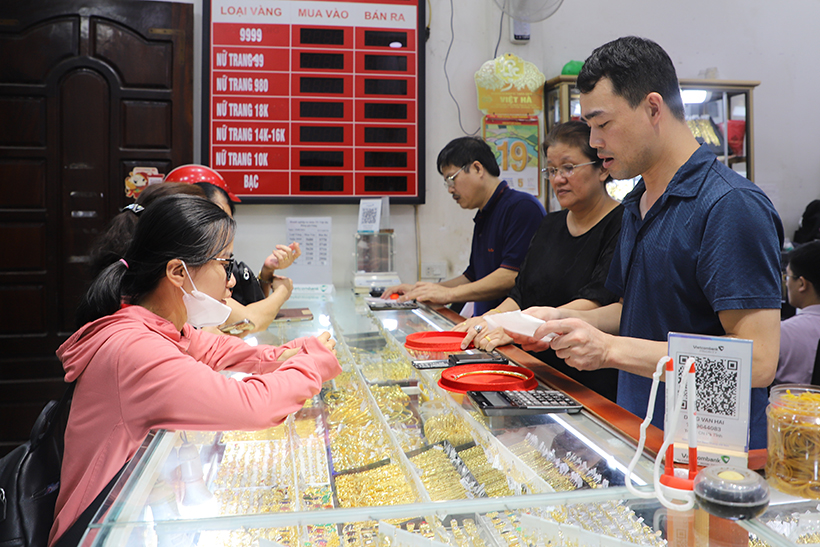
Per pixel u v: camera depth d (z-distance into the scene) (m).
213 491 0.90
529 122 3.80
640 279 1.42
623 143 1.32
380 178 3.69
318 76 3.57
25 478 1.07
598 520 0.73
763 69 4.27
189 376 1.04
